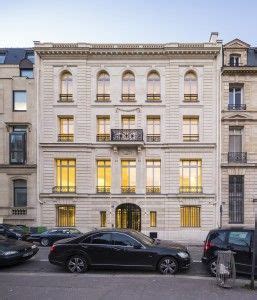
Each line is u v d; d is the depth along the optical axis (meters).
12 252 14.40
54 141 30.08
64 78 30.59
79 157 29.88
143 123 30.03
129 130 29.62
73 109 30.16
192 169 30.08
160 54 29.95
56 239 23.67
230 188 29.97
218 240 13.26
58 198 29.83
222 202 29.52
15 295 10.25
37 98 30.23
